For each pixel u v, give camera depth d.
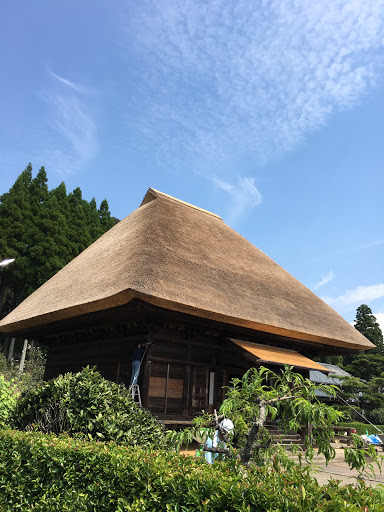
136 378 9.87
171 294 9.08
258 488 2.73
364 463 3.08
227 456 3.63
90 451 4.08
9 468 4.89
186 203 17.77
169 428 10.09
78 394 5.43
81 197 41.94
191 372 10.95
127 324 10.98
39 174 39.53
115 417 5.27
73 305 10.14
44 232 33.56
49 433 5.40
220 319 10.09
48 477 4.41
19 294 32.94
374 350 46.56
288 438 10.97
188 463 3.52
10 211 32.69
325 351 14.93
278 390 3.66
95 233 38.19
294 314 12.56
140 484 3.40
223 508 2.79
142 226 12.82
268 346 12.45
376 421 25.33
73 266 15.52
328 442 3.25
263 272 14.43
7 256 30.62
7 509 4.64
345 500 2.57
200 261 11.65
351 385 27.27
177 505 3.00
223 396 11.26
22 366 27.02
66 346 14.27
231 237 15.99
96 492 3.78
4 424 6.35
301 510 2.47
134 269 9.39
